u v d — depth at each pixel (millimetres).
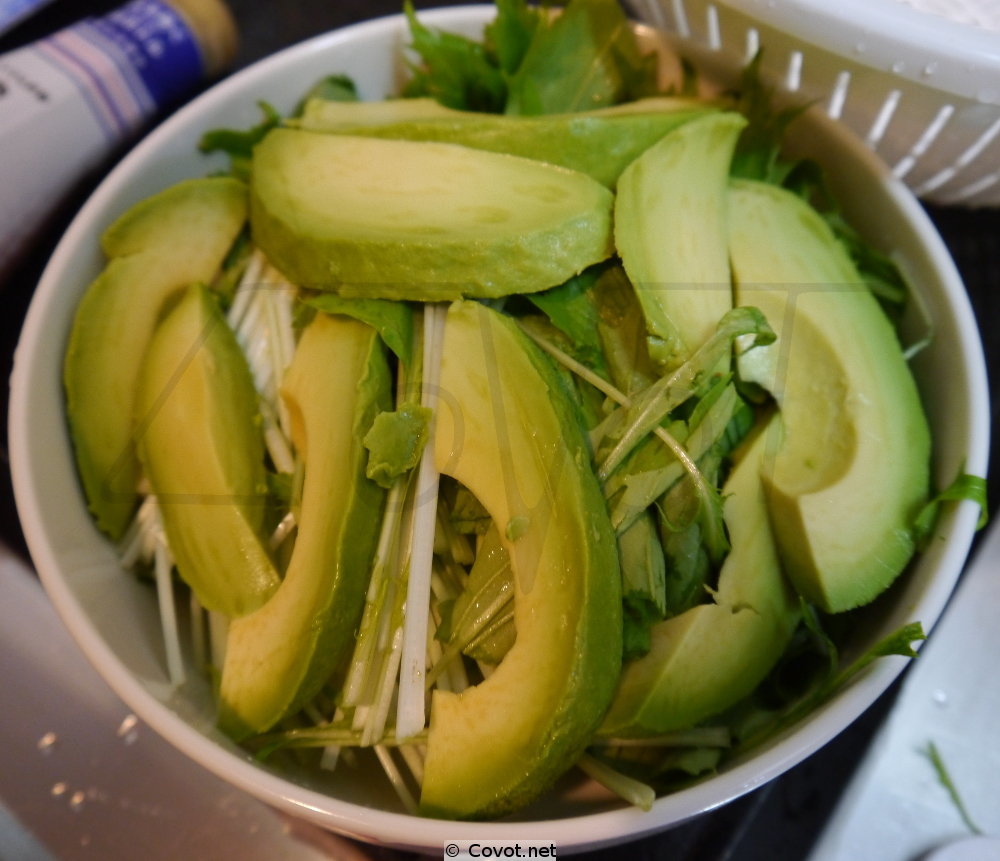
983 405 172
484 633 157
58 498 177
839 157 205
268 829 186
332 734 163
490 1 282
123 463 187
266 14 279
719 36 212
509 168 177
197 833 186
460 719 149
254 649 161
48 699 198
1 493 214
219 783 190
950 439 175
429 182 178
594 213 167
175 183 211
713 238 180
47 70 221
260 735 164
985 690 201
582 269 167
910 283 194
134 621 182
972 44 173
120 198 198
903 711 199
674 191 177
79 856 184
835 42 179
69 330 188
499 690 147
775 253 183
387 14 280
